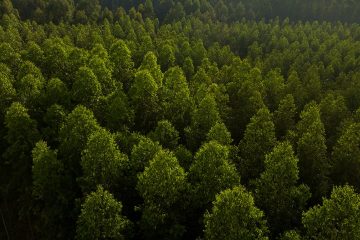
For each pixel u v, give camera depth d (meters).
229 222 30.97
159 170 35.38
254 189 40.88
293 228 38.28
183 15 162.00
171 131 47.88
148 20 142.00
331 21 179.38
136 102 56.66
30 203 51.09
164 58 87.94
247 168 45.19
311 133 46.56
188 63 84.75
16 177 51.62
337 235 31.16
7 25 118.19
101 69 62.41
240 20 176.38
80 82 56.44
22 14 150.88
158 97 59.56
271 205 37.34
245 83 67.19
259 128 47.06
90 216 33.81
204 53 99.50
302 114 54.59
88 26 123.31
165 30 125.19
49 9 150.75
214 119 51.00
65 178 43.12
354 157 45.62
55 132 51.72
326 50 111.44
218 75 79.75
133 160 41.12
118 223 34.53
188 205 38.16
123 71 71.00
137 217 40.97
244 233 30.94
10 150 49.16
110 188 40.09
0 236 51.88
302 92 70.94
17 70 73.31
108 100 56.09
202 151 38.88
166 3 180.00
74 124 45.62
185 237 39.41
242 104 66.88
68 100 57.62
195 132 50.81
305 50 114.19
